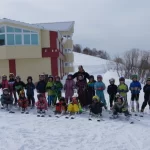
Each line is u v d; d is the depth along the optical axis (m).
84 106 12.42
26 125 9.60
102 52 115.06
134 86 12.33
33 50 25.20
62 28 35.81
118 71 55.22
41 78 13.09
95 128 9.43
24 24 24.88
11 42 24.91
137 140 8.17
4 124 9.64
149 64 55.38
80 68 12.68
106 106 12.76
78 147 7.39
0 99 13.01
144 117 11.37
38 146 7.32
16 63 25.55
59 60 28.73
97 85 12.37
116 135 8.65
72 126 9.61
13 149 6.98
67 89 12.80
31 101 13.02
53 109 12.55
